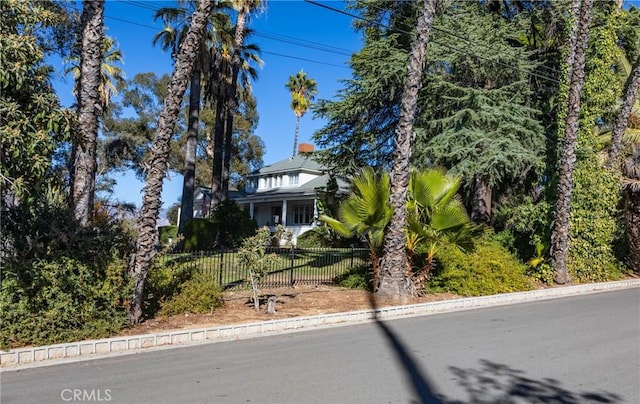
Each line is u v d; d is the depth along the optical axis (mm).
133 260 8297
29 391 5449
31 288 7137
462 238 12367
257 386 5688
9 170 6543
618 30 19500
